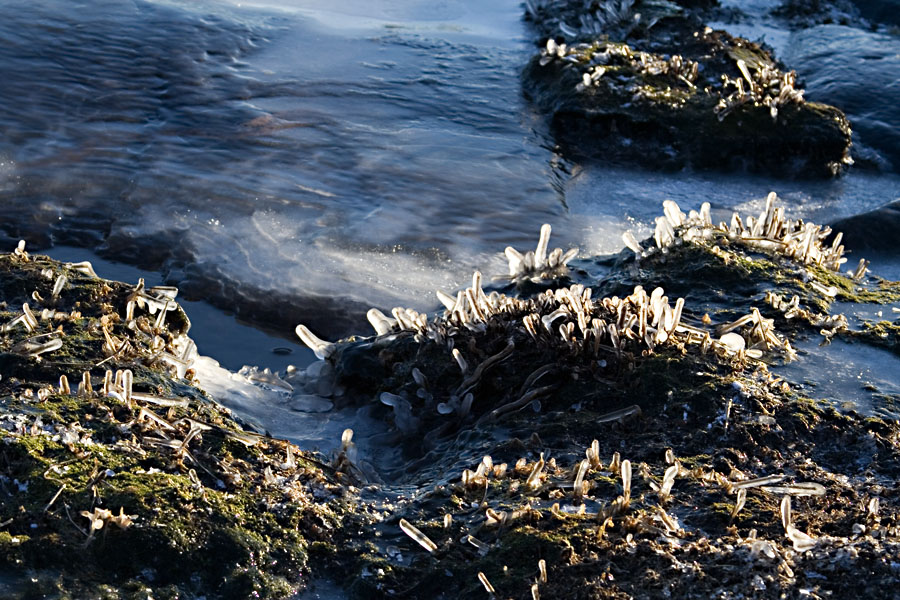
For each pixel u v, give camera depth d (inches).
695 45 357.4
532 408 156.6
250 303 217.5
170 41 343.9
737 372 156.5
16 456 120.6
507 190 273.1
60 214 248.2
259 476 129.8
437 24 399.9
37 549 108.7
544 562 112.3
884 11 433.4
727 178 298.2
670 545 116.2
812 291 190.1
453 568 117.4
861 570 108.6
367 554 120.5
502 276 211.2
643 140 306.3
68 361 150.6
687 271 196.1
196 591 112.4
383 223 250.2
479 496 131.2
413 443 160.2
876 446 142.3
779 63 369.7
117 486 119.1
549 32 384.5
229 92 318.0
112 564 110.9
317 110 311.4
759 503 126.3
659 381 153.2
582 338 161.9
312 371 184.1
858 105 340.8
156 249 237.3
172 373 156.8
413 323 179.3
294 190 263.4
